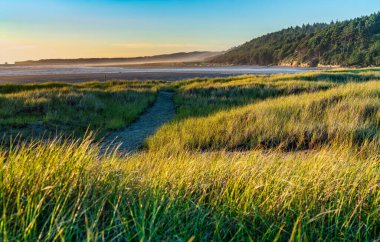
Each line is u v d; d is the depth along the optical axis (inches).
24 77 2502.5
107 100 772.6
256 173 130.6
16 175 96.3
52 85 1056.8
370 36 6441.9
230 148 332.8
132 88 1031.0
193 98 843.4
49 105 642.8
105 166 119.4
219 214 92.8
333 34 7150.6
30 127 493.7
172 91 1094.4
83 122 554.3
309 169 137.1
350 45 6486.2
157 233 81.7
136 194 102.3
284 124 376.2
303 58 7263.8
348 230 91.1
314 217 88.9
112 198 97.6
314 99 532.4
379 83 718.5
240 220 89.4
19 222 76.8
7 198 86.1
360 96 532.4
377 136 282.5
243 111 497.7
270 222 93.7
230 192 111.8
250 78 1270.9
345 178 119.4
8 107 614.5
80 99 701.3
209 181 123.3
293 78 1167.0
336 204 104.0
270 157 173.0
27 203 82.3
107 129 524.4
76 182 97.0
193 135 377.7
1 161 101.2
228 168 137.2
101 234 77.9
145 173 138.4
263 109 479.5
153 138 394.0
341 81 1069.8
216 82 1239.5
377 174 128.0
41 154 114.4
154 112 714.8
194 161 155.6
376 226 95.5
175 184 115.1
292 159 172.6
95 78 2314.2
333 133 320.2
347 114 401.4
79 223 84.0
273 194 107.0
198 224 88.0
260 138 336.5
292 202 105.0
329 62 6446.9
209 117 506.6
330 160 156.6
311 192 113.0
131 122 601.0
